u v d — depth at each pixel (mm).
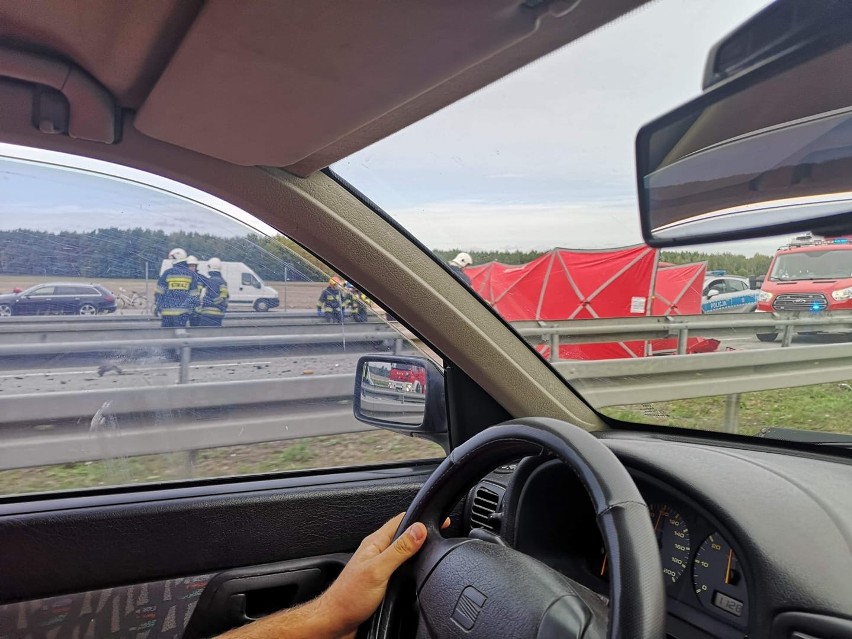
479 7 896
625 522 782
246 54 1053
